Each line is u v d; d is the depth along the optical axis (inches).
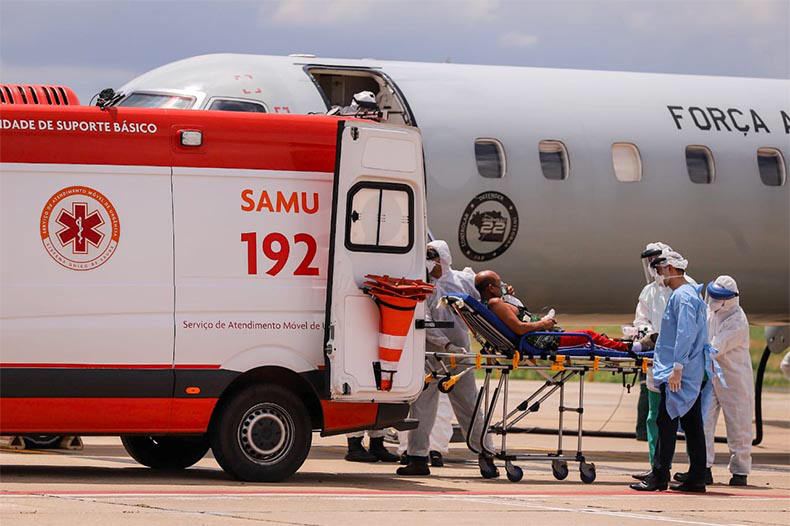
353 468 1161.4
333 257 940.0
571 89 1683.1
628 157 1670.8
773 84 1840.6
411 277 970.7
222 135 938.7
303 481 977.5
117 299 908.0
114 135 918.4
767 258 1748.3
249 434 935.0
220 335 926.4
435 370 1063.6
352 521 732.0
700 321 1006.4
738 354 1128.2
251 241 938.1
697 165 1705.2
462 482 1028.5
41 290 896.3
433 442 1209.4
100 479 940.6
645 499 945.5
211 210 930.7
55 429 904.3
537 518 783.7
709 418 1155.3
